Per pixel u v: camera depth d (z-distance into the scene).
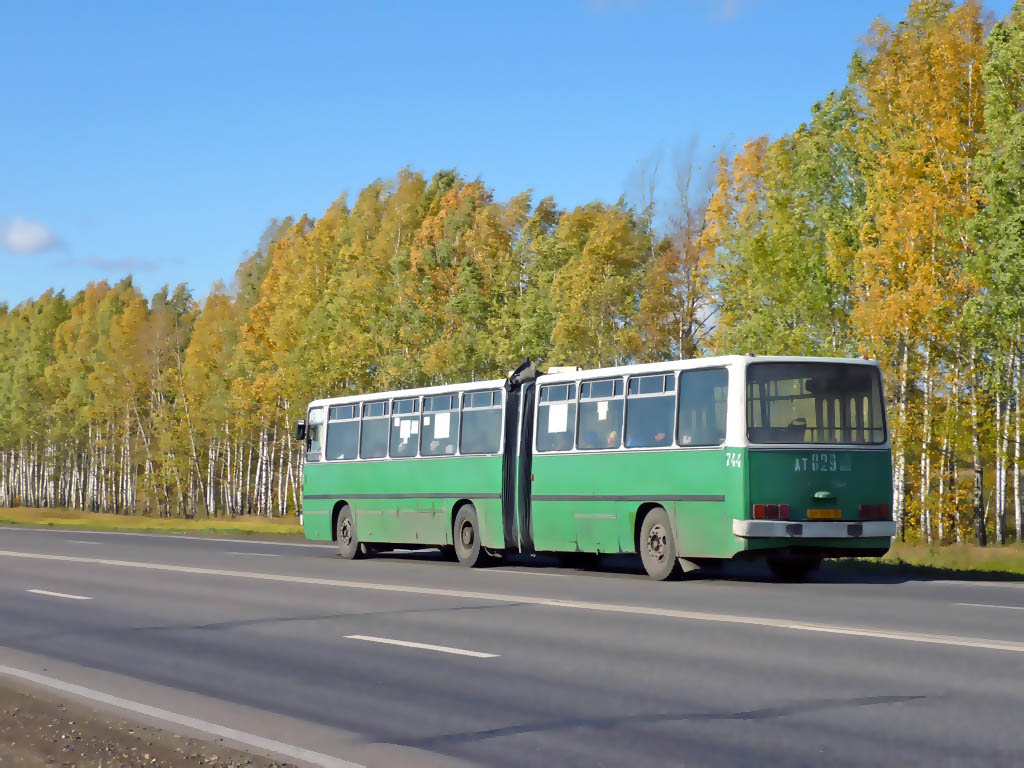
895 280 41.69
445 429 26.70
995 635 12.61
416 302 72.12
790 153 50.72
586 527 22.81
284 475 103.56
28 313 157.88
